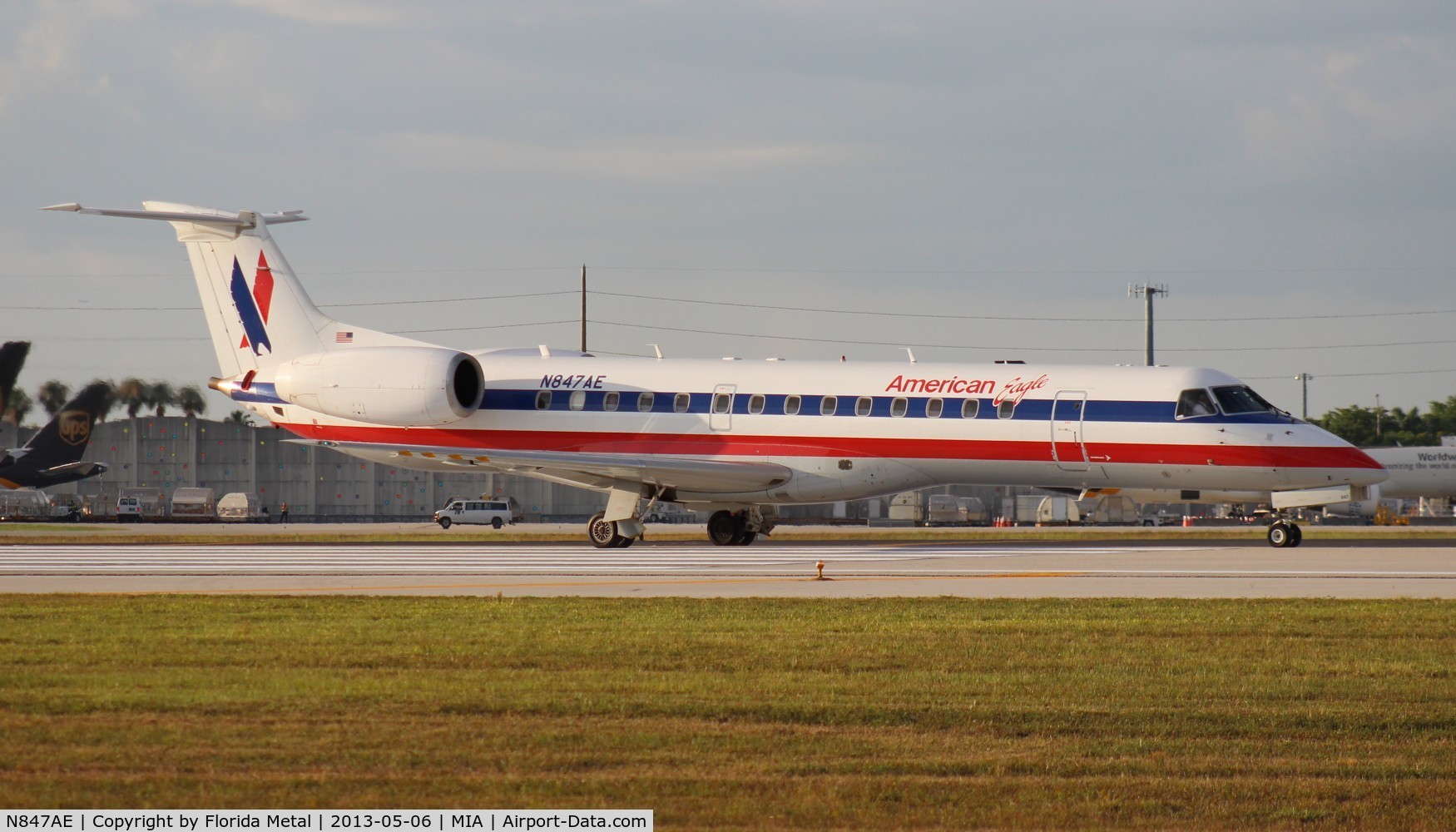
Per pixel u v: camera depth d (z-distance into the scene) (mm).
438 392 129625
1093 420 119500
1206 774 35000
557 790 32844
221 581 88375
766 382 129125
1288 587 80500
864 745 37688
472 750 36469
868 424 124562
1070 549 118688
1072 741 38281
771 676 47625
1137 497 130875
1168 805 32312
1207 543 133625
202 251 141125
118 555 118000
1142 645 55094
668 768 35000
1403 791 33500
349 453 137125
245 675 47312
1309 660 51375
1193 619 62969
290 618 63844
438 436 137000
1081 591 78438
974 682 46625
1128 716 41375
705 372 131750
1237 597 74938
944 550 118688
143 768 34281
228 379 141125
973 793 33094
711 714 41188
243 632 58406
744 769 34969
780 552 115938
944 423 123000
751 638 56656
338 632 58438
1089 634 58125
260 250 139750
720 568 97000
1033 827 30750
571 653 52469
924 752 36938
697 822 30750
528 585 84688
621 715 41031
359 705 41969
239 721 39500
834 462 125062
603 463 124188
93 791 32312
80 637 56875
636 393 132125
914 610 67000
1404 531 189750
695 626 60344
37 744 36531
